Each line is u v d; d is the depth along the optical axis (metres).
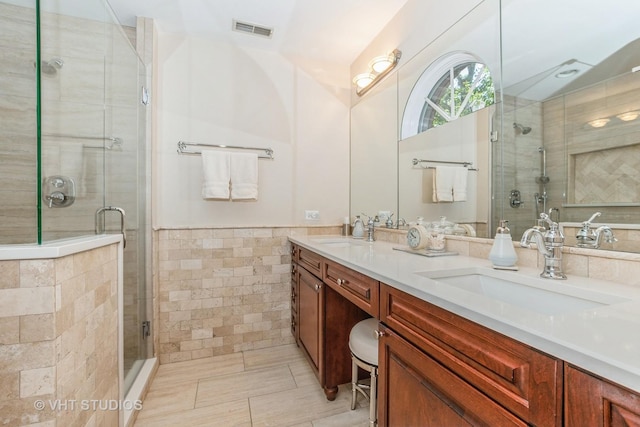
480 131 1.40
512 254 1.06
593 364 0.43
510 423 0.56
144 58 1.92
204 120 2.16
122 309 1.36
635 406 0.39
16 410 0.79
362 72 2.39
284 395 1.65
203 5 1.84
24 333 0.80
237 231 2.21
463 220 1.49
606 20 0.92
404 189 1.96
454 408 0.70
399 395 0.91
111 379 1.22
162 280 2.04
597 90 0.94
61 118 1.26
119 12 1.89
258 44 2.26
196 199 2.13
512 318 0.57
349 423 1.42
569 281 0.88
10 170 1.28
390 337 0.95
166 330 2.04
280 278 2.32
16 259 0.79
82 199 1.30
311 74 2.47
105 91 1.52
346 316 1.62
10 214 1.26
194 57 2.14
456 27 1.53
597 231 0.93
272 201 2.33
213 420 1.45
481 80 1.41
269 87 2.34
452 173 1.57
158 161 2.04
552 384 0.49
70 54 1.34
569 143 1.01
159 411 1.51
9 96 1.39
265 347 2.27
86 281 1.00
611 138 0.90
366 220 2.38
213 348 2.14
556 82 1.06
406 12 1.88
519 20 1.21
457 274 1.07
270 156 2.33
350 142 2.59
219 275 2.16
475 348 0.65
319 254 1.66
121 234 1.41
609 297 0.74
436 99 1.73
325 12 1.93
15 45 1.42
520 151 1.20
